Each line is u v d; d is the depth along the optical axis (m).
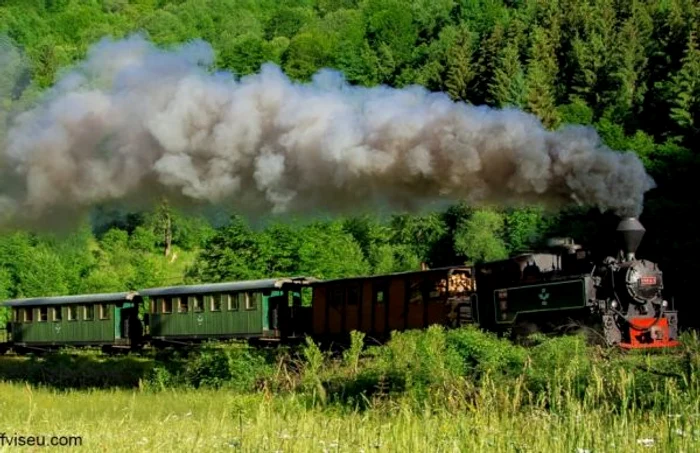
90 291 61.72
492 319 27.27
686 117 67.19
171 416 14.90
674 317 24.50
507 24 102.00
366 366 19.77
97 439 12.02
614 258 24.67
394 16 106.94
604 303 23.89
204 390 22.30
